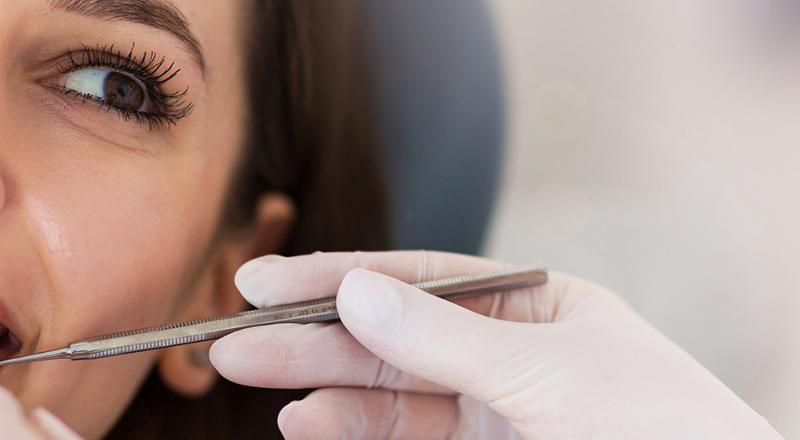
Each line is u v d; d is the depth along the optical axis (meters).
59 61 0.73
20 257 0.70
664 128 1.35
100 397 0.84
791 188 1.34
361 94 1.07
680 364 0.75
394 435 0.82
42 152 0.72
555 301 0.87
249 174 0.96
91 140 0.75
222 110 0.89
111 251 0.76
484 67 1.14
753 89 1.39
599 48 1.35
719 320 1.28
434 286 0.75
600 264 1.25
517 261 1.23
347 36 1.03
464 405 0.84
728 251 1.30
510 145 1.26
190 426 1.01
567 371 0.71
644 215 1.30
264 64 0.94
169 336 0.65
